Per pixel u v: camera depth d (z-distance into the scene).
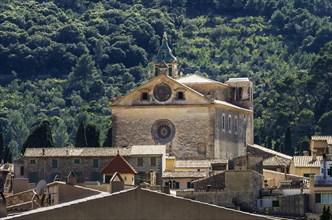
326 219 187.62
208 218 109.44
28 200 168.12
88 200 109.25
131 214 108.88
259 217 109.81
